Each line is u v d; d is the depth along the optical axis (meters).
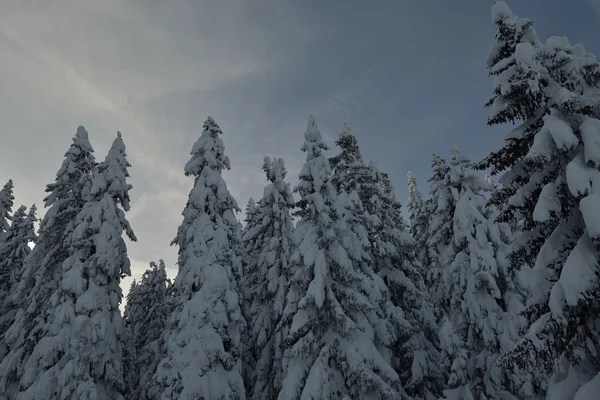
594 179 7.16
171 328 19.58
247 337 21.47
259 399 19.03
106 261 19.12
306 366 13.34
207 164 22.94
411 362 18.42
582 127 7.70
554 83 8.45
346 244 14.75
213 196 21.70
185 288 18.22
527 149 9.46
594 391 6.47
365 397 12.45
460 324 15.61
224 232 20.64
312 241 14.80
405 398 14.27
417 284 21.77
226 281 18.66
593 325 7.27
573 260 6.96
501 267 15.18
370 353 12.93
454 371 13.65
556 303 6.95
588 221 6.63
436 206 19.41
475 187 18.34
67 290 18.19
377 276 16.73
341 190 20.17
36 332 18.86
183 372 15.62
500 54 10.01
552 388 7.58
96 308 18.11
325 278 13.90
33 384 15.97
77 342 16.69
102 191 21.67
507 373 13.23
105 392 17.36
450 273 16.75
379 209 20.47
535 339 7.50
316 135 17.27
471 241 15.83
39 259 22.39
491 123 9.52
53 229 22.52
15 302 22.91
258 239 27.08
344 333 13.19
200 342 16.55
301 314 13.78
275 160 25.86
